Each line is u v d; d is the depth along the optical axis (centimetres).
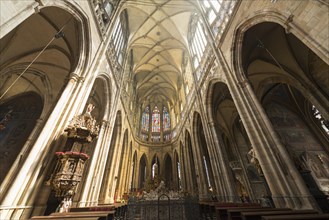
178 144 2502
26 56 1023
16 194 470
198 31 1717
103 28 1121
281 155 638
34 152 540
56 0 645
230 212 498
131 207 801
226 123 1853
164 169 2645
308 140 1351
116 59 1511
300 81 1080
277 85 1449
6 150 1213
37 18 846
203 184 1496
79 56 864
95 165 1062
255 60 1120
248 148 1739
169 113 3216
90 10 926
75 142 682
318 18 495
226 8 1074
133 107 2620
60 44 967
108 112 1324
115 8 1359
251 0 808
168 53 2425
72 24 859
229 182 1045
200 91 1581
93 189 1006
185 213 784
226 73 1016
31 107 1447
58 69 1166
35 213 514
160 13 1908
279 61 1106
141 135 2948
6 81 1270
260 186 1525
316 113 1422
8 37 877
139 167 2748
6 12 412
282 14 625
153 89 3156
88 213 481
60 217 362
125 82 1970
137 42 2212
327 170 1191
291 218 290
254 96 815
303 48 1009
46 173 581
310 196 531
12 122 1360
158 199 834
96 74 957
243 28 888
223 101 1666
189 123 1978
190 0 1683
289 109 1560
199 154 1662
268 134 702
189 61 1977
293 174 588
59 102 680
